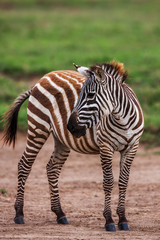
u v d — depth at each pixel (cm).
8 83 3375
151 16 6488
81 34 5284
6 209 1367
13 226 1170
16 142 2453
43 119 1252
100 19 6241
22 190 1255
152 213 1317
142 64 3834
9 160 2161
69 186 1716
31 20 6081
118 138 1109
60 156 1282
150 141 2403
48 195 1573
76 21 6075
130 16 6488
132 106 1109
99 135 1124
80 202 1477
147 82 3300
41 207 1408
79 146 1198
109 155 1120
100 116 1049
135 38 5069
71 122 1028
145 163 2064
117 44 4762
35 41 4966
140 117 1138
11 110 1338
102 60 3903
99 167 2039
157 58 4047
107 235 1057
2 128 2550
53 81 1269
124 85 1199
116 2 7612
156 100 3006
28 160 1266
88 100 1032
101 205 1436
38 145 1270
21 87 3275
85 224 1198
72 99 1206
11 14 6519
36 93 1277
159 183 1739
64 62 3862
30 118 1273
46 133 1265
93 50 4438
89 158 2220
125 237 1036
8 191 1617
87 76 1046
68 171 1966
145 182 1756
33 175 1897
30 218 1270
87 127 1035
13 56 4222
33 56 4234
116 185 1738
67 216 1295
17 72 3678
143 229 1134
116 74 1130
